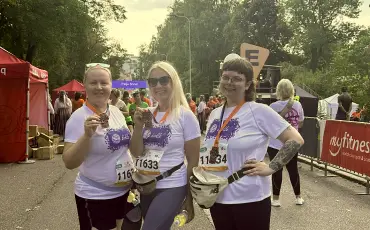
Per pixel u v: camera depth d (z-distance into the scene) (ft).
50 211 19.60
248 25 179.32
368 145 22.61
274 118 9.06
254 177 8.98
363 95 98.53
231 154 9.08
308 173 29.01
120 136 10.41
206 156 9.41
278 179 19.93
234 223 9.17
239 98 9.39
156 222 9.94
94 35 137.08
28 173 29.53
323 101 82.74
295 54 194.80
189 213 10.40
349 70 131.23
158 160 10.01
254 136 9.05
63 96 53.47
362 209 19.71
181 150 10.31
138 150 10.52
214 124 9.62
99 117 9.61
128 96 42.16
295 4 188.85
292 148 8.82
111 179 10.32
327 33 188.24
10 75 32.55
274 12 177.68
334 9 188.44
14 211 19.63
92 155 10.21
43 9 76.18
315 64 193.98
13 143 34.01
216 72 205.77
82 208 10.54
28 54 83.76
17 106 33.86
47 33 77.66
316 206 20.24
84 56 137.08
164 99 10.45
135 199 10.88
